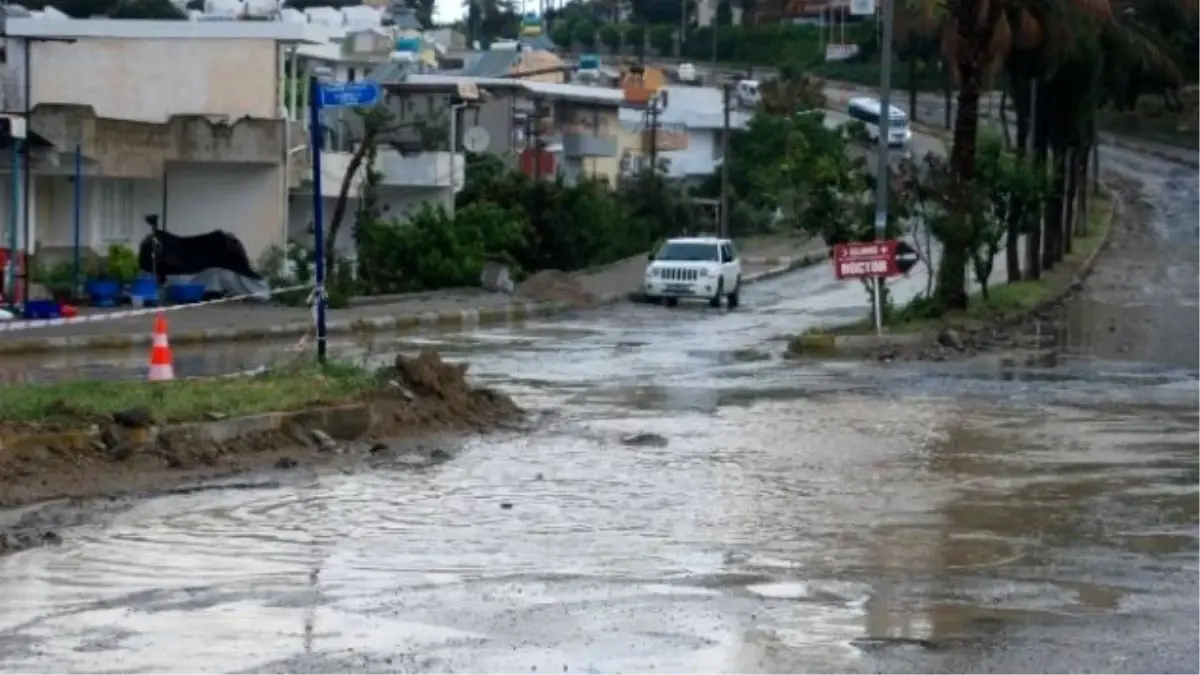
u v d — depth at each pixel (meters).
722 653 14.86
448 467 26.92
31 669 14.21
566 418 34.06
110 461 25.47
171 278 68.81
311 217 86.44
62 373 42.50
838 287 92.44
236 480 25.08
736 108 168.50
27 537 20.27
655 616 16.30
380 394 31.84
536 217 95.81
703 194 147.88
